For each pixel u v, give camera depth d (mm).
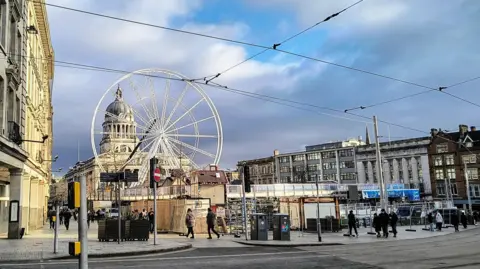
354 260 14805
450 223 42219
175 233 30219
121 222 22250
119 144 87625
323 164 111375
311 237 26391
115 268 12477
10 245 19297
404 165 95062
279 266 13297
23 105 27484
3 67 22062
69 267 12641
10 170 24406
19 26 26438
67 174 129125
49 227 39562
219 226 29219
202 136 52656
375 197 68938
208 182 35812
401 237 26844
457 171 82188
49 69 54594
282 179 118188
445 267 12727
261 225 23688
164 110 52250
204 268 12719
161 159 51344
